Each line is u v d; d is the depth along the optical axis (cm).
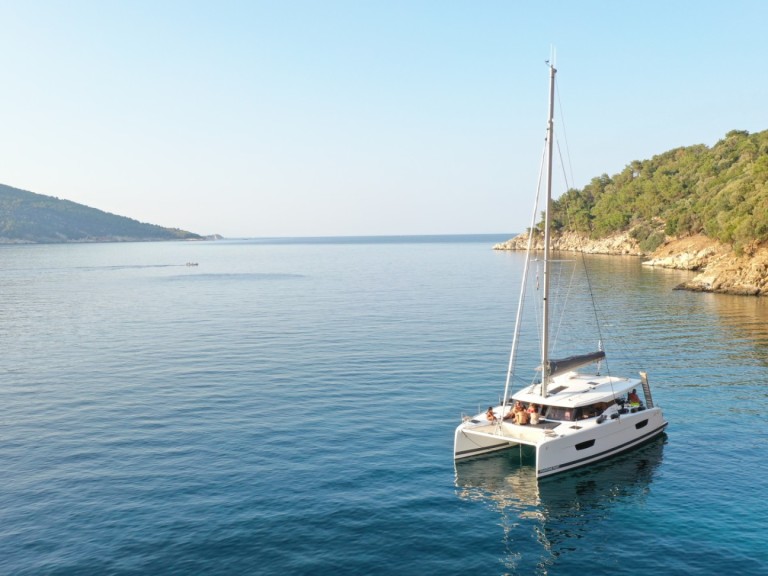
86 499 2230
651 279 10831
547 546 1930
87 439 2870
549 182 2714
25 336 5800
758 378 3878
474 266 16338
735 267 8856
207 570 1766
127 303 8588
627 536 1984
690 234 15175
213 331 5978
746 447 2730
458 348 4947
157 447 2758
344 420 3123
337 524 2052
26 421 3150
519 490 2341
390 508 2177
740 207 10119
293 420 3128
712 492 2295
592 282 10481
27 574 1748
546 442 2406
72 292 10306
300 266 18162
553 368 2795
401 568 1792
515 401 2836
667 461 2605
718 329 5706
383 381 3897
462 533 2006
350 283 11538
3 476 2445
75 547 1895
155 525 2034
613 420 2664
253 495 2266
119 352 4972
